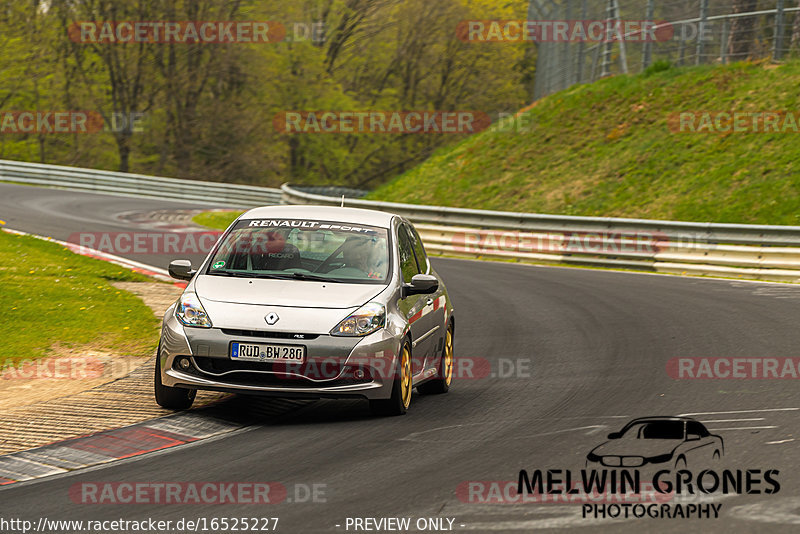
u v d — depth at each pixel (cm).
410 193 11631
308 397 2502
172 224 9350
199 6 18850
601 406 2725
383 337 2550
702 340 3888
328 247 2870
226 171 19388
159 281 5609
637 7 11781
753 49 11200
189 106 19212
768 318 4453
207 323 2528
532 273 6944
